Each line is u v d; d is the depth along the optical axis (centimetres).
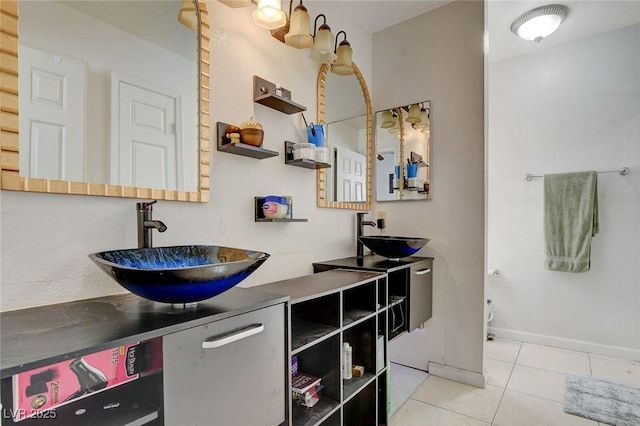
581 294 279
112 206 112
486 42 223
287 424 111
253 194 161
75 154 103
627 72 265
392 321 195
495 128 320
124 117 115
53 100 99
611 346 268
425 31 242
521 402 198
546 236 288
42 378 65
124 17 116
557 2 232
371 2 230
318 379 146
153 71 123
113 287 111
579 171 279
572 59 286
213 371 87
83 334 73
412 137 247
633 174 261
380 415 177
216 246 129
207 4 141
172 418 79
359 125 249
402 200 250
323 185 208
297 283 151
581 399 201
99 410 79
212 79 143
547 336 292
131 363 78
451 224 230
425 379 228
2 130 89
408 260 219
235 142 141
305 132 194
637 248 260
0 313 88
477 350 219
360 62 254
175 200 128
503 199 314
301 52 193
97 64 109
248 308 96
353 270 185
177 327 80
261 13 146
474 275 221
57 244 99
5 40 90
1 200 89
